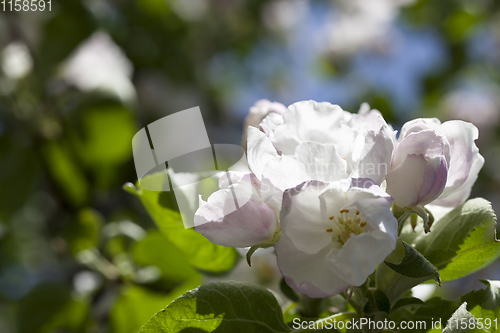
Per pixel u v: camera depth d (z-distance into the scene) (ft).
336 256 0.69
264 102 0.87
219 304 0.80
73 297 1.45
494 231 0.82
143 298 1.41
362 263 0.68
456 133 0.79
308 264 0.71
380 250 0.68
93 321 1.46
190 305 0.79
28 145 1.65
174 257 1.41
